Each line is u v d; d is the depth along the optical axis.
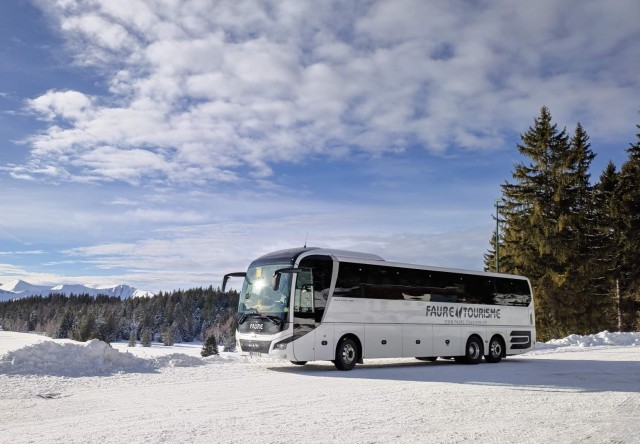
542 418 8.98
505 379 15.03
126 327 148.62
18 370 13.84
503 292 22.67
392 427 8.16
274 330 16.12
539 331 42.56
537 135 44.22
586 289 41.84
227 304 163.75
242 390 12.36
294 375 15.56
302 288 16.59
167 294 167.88
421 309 19.58
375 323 18.12
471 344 20.97
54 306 173.88
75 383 12.98
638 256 45.41
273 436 7.46
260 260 17.53
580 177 43.22
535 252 42.09
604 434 7.71
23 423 8.55
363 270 18.17
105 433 7.65
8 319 176.25
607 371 17.33
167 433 7.63
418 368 18.61
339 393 11.93
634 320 48.03
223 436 7.45
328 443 7.05
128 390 12.23
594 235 42.66
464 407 10.10
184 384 13.30
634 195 46.34
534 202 42.84
